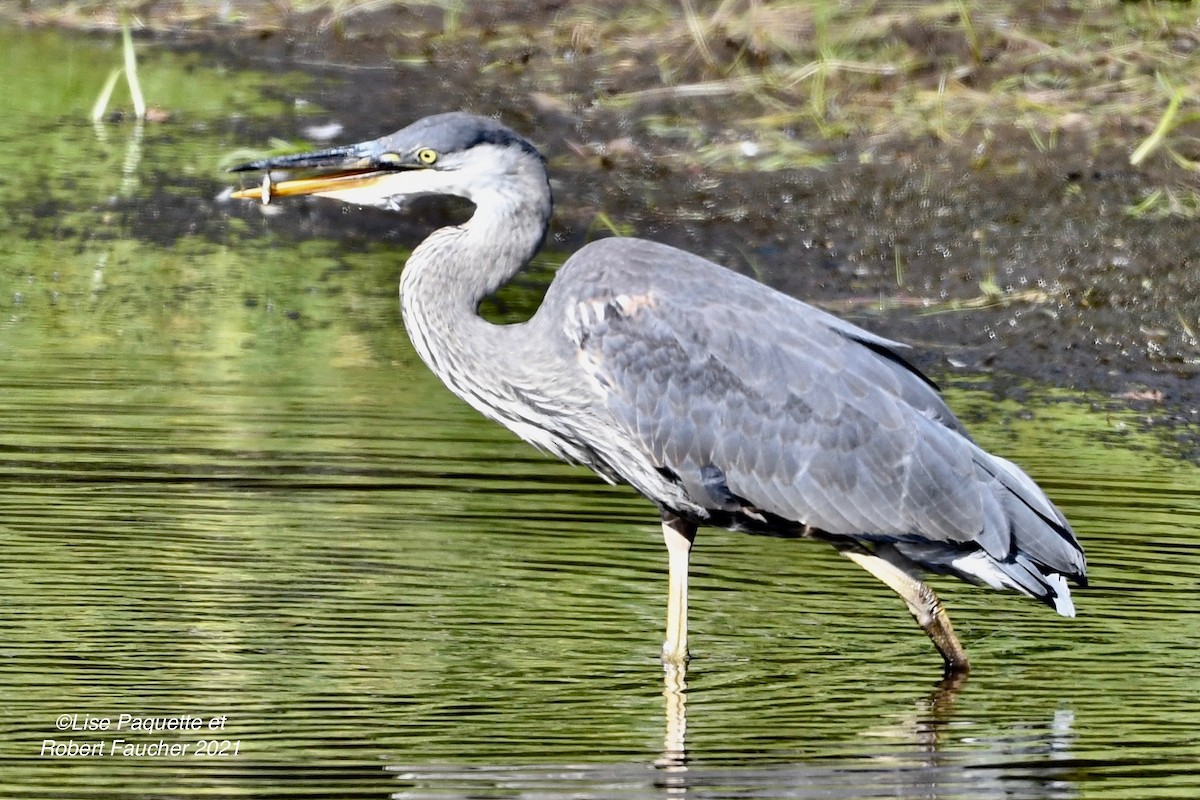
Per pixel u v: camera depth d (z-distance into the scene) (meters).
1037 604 11.30
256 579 10.88
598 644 10.23
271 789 8.07
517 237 10.80
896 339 16.84
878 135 21.89
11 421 13.73
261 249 19.38
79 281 17.88
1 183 20.77
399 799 7.97
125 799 7.89
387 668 9.65
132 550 11.23
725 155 21.80
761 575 11.66
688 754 8.59
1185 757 8.72
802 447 10.38
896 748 8.80
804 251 19.05
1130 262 18.36
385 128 23.50
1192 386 16.02
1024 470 13.61
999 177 20.42
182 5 29.36
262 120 23.81
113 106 24.33
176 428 13.75
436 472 13.10
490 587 10.98
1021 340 16.88
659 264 10.65
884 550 10.49
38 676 9.30
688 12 25.38
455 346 10.83
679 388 10.45
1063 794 8.27
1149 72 22.97
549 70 25.53
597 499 12.77
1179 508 12.79
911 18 24.56
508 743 8.69
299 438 13.69
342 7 28.64
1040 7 25.03
